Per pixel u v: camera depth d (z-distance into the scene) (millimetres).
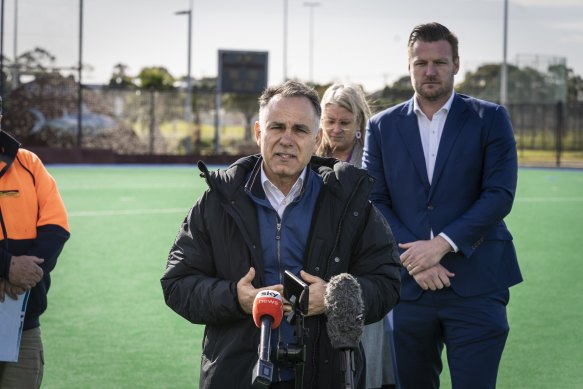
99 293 10375
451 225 5117
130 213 18938
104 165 40219
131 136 45219
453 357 5246
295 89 3740
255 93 48375
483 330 5184
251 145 47219
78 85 43969
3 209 4629
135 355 7797
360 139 5949
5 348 4473
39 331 4852
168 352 7910
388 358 5688
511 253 5395
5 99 43250
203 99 46312
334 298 3027
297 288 3193
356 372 3742
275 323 3111
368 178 3895
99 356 7742
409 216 5305
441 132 5266
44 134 43938
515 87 55094
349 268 3951
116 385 6926
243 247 3832
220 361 3779
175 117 45844
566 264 12625
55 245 4668
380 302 3818
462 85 54969
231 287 3699
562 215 19344
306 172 3910
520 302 9977
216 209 3867
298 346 3186
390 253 3941
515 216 19078
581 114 49250
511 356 7758
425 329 5297
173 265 3914
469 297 5188
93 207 20188
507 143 5191
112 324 8898
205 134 46531
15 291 4520
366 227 3908
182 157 42844
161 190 25156
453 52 5211
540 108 49031
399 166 5332
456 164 5211
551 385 6949
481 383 5191
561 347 8062
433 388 5492
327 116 5828
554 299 10148
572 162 45625
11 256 4512
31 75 44094
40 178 4773
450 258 5199
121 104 45031
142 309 9570
